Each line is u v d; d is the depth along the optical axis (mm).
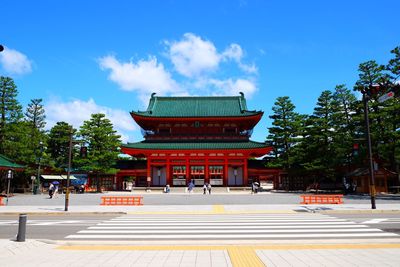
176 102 73500
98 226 18141
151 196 46219
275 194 50406
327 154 57094
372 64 48125
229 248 11570
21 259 9922
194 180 62562
